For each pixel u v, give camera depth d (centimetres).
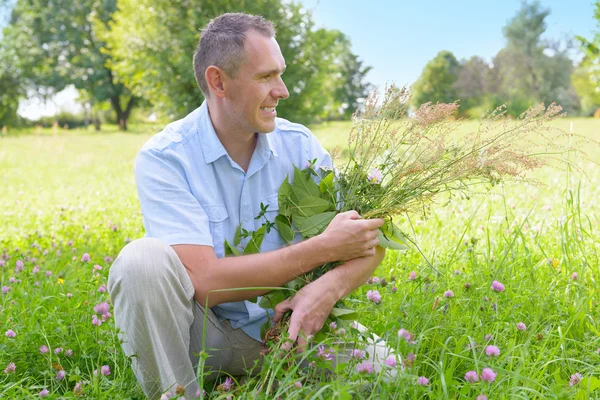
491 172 265
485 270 349
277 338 239
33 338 294
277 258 241
